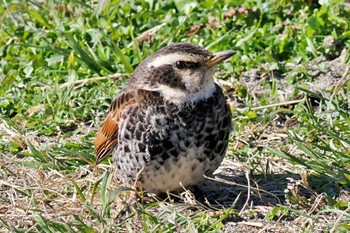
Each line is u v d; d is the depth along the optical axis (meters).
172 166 10.90
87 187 12.12
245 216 11.12
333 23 15.91
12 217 11.41
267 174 12.19
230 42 15.84
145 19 16.84
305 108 13.81
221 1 16.88
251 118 13.81
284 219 11.02
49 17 17.52
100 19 16.83
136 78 11.26
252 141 13.35
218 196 11.87
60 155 13.05
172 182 11.09
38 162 12.85
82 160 12.86
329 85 14.62
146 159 10.92
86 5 17.30
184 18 16.47
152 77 11.03
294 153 12.86
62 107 14.45
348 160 12.23
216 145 10.97
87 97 14.73
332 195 11.62
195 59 10.90
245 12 16.39
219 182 12.12
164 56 11.02
